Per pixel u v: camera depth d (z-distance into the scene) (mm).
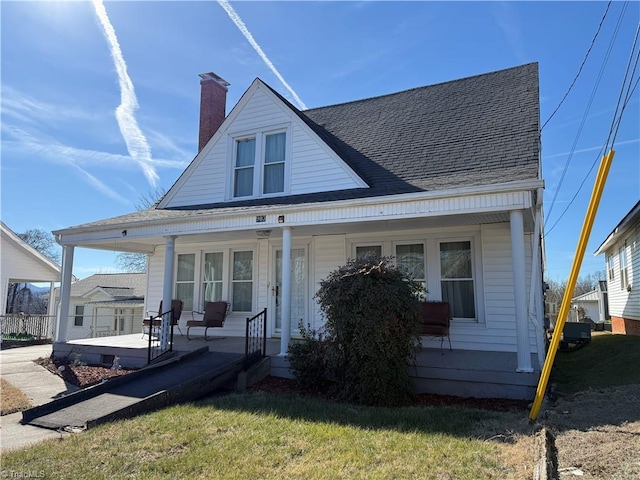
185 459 4152
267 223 8625
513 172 7855
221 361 8078
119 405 6008
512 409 5977
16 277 18578
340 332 6434
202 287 12227
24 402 6848
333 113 13117
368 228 9719
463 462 3885
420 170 9203
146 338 11922
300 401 6348
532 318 7008
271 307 11164
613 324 20062
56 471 3971
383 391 6227
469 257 9367
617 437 4262
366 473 3727
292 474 3760
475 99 11039
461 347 9031
